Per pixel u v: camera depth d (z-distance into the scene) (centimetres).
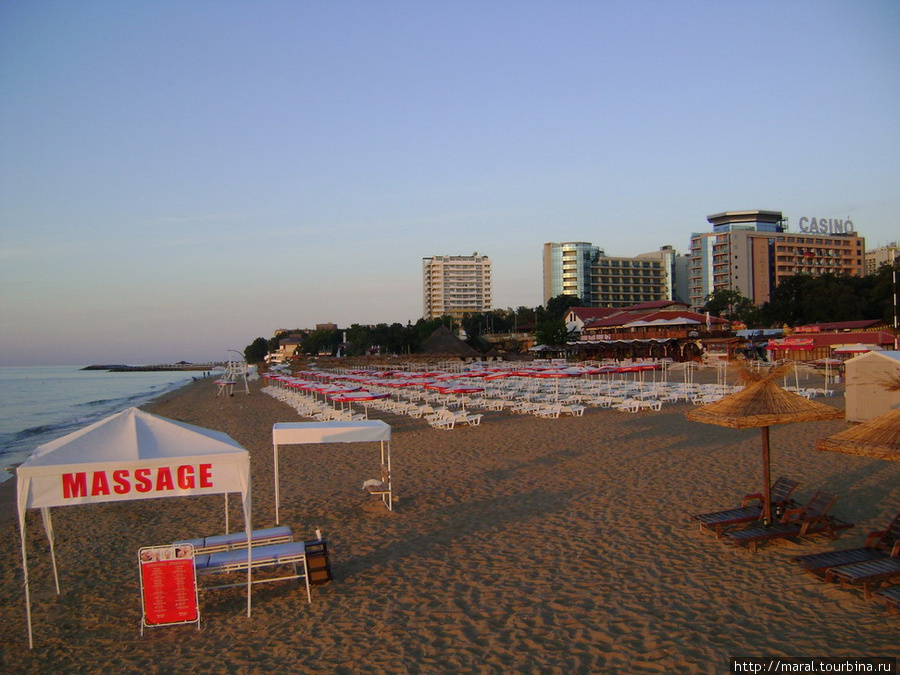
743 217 13112
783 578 763
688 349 6219
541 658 602
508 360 8588
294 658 625
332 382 4788
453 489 1297
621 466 1433
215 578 854
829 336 4547
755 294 11356
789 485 972
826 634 623
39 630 719
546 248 14200
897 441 691
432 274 19712
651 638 630
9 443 2981
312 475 1517
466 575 822
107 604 789
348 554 930
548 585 775
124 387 9669
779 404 886
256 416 3228
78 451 674
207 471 695
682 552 866
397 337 9644
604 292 13838
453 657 612
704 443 1670
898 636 613
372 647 639
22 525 658
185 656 642
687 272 14588
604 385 3422
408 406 2633
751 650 598
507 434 2008
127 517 1203
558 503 1146
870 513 1000
